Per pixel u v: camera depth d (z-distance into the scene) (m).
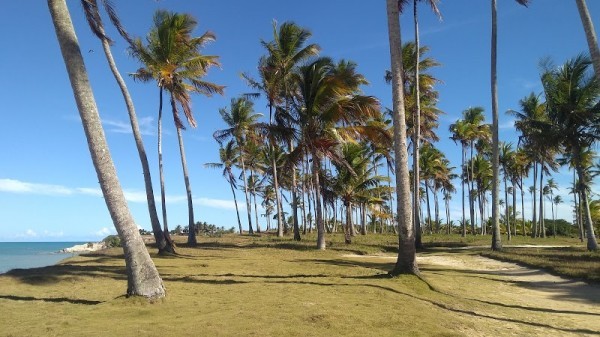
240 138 45.50
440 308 9.28
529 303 10.80
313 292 9.91
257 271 14.31
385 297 9.54
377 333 6.79
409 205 12.46
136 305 8.21
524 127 28.84
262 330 6.54
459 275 15.26
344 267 16.17
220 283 11.32
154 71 23.61
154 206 21.64
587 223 27.31
